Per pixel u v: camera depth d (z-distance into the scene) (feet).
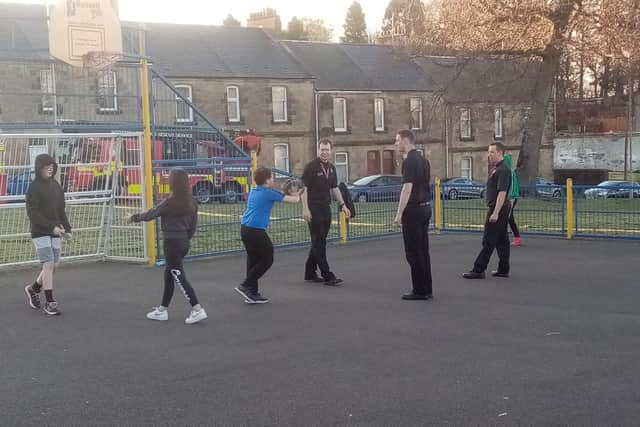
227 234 46.98
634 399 18.53
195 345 24.22
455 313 28.73
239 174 46.32
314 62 151.84
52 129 38.73
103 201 41.73
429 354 22.89
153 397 19.10
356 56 160.35
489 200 36.58
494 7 97.71
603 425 16.85
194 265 41.16
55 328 26.66
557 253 45.98
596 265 40.91
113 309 29.84
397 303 30.73
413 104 156.76
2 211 46.03
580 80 182.91
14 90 37.40
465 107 112.47
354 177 150.00
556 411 17.74
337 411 17.90
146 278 36.81
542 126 107.04
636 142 167.63
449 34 101.24
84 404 18.62
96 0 37.78
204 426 17.06
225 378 20.63
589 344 23.90
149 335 25.58
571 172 167.12
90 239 48.42
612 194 52.95
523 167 107.86
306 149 143.02
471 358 22.39
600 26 94.07
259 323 27.27
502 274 37.29
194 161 43.39
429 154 159.43
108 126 39.22
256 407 18.26
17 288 34.40
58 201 29.25
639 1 91.66
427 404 18.31
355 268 40.24
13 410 18.21
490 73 103.86
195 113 45.09
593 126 185.16
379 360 22.26
